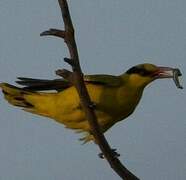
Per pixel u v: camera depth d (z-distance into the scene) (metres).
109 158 8.58
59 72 7.89
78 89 8.08
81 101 8.25
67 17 7.26
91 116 8.37
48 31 7.30
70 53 7.54
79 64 7.68
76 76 7.86
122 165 8.59
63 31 7.33
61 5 7.20
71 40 7.37
